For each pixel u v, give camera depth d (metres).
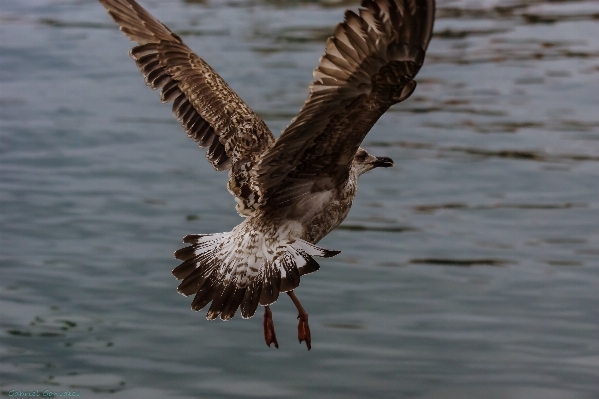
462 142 18.02
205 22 25.61
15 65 22.41
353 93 6.17
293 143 6.77
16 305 12.22
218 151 8.29
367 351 11.38
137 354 11.29
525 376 10.84
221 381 10.77
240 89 19.97
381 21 5.74
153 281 12.85
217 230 14.26
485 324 11.92
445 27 25.44
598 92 20.42
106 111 19.53
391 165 9.61
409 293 12.66
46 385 10.63
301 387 10.64
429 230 14.56
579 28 25.00
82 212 14.83
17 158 16.92
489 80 21.42
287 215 7.73
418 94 20.81
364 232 14.54
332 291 12.77
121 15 8.63
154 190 15.80
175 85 8.54
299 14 26.36
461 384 10.70
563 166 16.83
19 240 13.90
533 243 14.04
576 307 12.25
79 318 11.94
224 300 7.57
